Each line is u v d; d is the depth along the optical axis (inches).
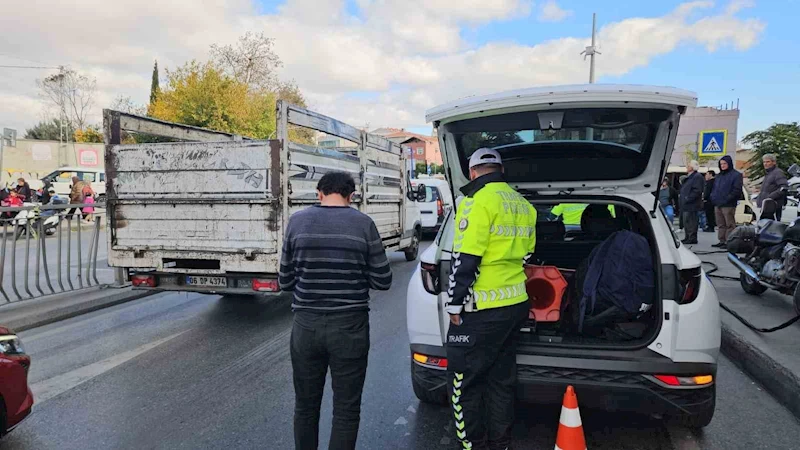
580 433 114.5
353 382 112.0
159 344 219.6
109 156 250.7
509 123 134.9
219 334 234.4
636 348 118.0
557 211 198.8
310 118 246.8
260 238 227.1
